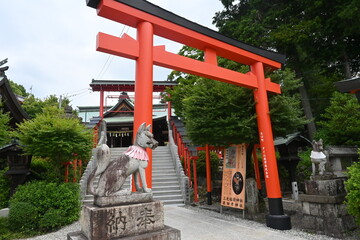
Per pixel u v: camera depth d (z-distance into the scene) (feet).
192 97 29.81
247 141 28.76
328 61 52.60
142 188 14.84
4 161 42.52
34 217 24.48
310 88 61.00
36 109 76.48
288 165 44.60
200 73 24.03
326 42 50.93
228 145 30.83
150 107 19.29
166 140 90.79
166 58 21.84
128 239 12.55
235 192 29.04
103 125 22.12
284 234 21.84
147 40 20.20
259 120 27.76
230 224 25.55
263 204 32.55
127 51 19.48
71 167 41.52
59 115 40.22
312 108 62.95
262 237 20.84
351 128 40.65
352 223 21.83
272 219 24.27
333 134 46.83
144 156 14.90
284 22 53.57
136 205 13.56
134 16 19.86
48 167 40.81
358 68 58.85
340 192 22.50
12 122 41.73
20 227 24.47
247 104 28.94
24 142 30.07
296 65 54.49
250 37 50.72
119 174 13.80
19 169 35.37
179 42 24.64
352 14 40.27
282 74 32.60
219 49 26.17
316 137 50.34
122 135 83.51
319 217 22.07
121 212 12.99
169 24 22.02
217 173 48.62
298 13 52.75
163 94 63.62
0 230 24.02
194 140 31.48
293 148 43.78
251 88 28.55
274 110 27.84
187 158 46.62
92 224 12.13
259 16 56.90
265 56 29.27
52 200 26.20
